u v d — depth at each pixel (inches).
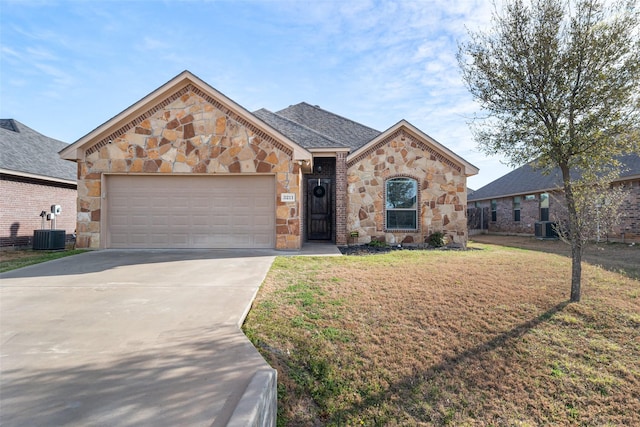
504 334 179.2
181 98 404.5
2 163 478.0
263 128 401.4
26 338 141.3
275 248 407.5
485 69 230.7
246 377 113.1
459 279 264.2
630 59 196.9
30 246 517.0
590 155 211.0
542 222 673.6
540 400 141.2
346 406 135.7
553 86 212.8
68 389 103.3
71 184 601.9
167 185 410.3
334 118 644.7
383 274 275.9
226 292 212.2
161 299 196.7
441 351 165.8
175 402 97.1
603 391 144.2
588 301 215.8
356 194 490.6
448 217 492.4
